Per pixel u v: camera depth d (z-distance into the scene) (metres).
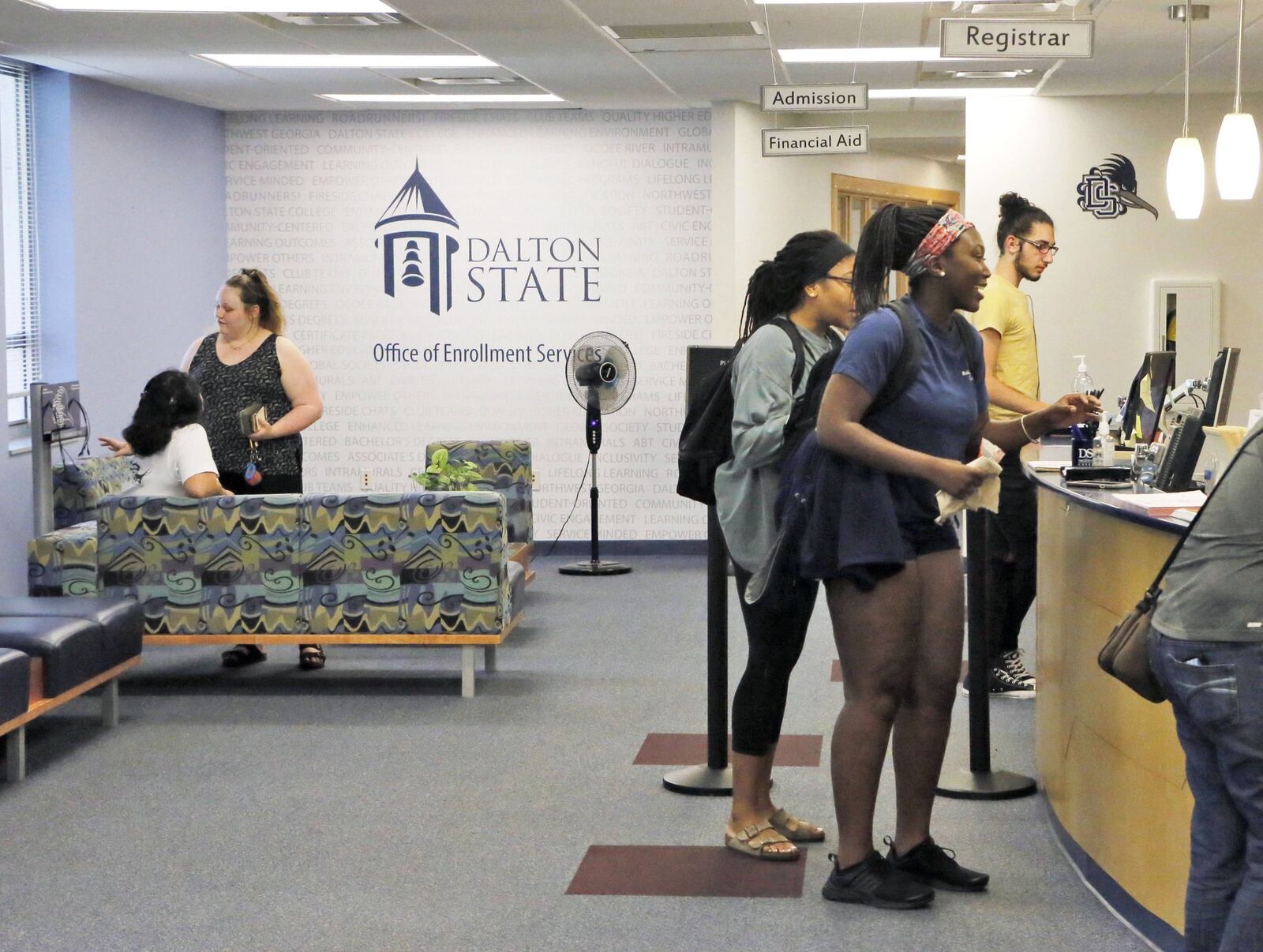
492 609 6.04
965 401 3.51
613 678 6.43
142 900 3.81
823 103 7.62
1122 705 3.55
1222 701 2.62
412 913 3.69
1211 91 8.45
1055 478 4.50
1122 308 8.76
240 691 6.24
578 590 8.76
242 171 10.09
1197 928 2.79
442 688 6.26
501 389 10.13
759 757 4.07
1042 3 6.18
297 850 4.19
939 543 3.61
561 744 5.34
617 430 10.09
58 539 6.64
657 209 9.94
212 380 6.54
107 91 8.49
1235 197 5.18
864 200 11.32
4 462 7.51
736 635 7.41
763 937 3.49
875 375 3.37
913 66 7.88
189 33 6.88
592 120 9.91
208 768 5.05
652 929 3.56
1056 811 4.20
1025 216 5.90
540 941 3.50
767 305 3.92
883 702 3.59
